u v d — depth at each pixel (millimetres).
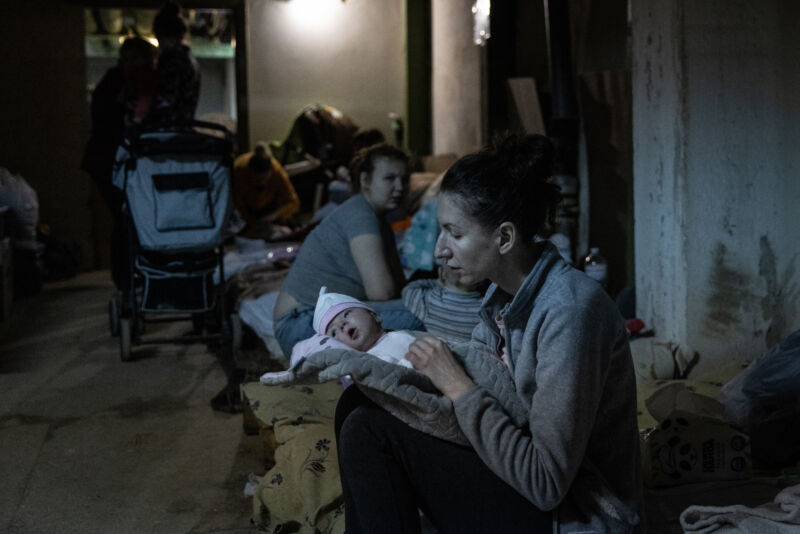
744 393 3133
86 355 5508
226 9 9773
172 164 4988
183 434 3965
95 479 3434
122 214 5578
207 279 5238
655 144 3980
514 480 1712
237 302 5453
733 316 3869
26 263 7730
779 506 2350
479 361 1870
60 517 3080
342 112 10047
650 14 3934
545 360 1727
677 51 3729
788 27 3676
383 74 10078
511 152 1799
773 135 3762
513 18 7008
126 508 3152
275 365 4625
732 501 2707
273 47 9875
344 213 3633
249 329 5492
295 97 9969
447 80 8633
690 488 2811
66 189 9305
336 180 9664
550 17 5605
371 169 3582
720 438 2846
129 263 5305
